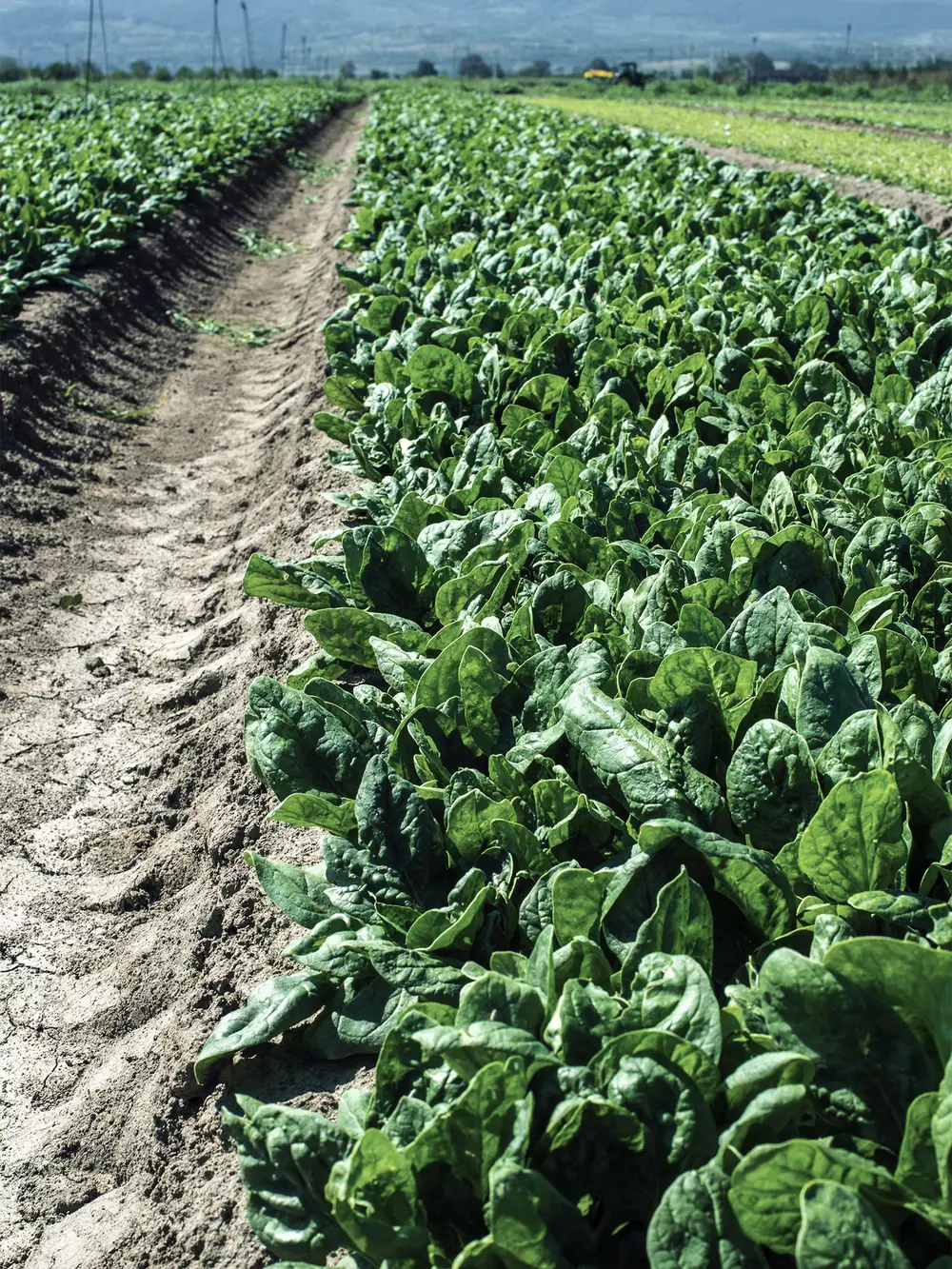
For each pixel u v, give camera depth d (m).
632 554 1.17
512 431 1.61
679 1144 0.65
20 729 1.60
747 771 0.84
